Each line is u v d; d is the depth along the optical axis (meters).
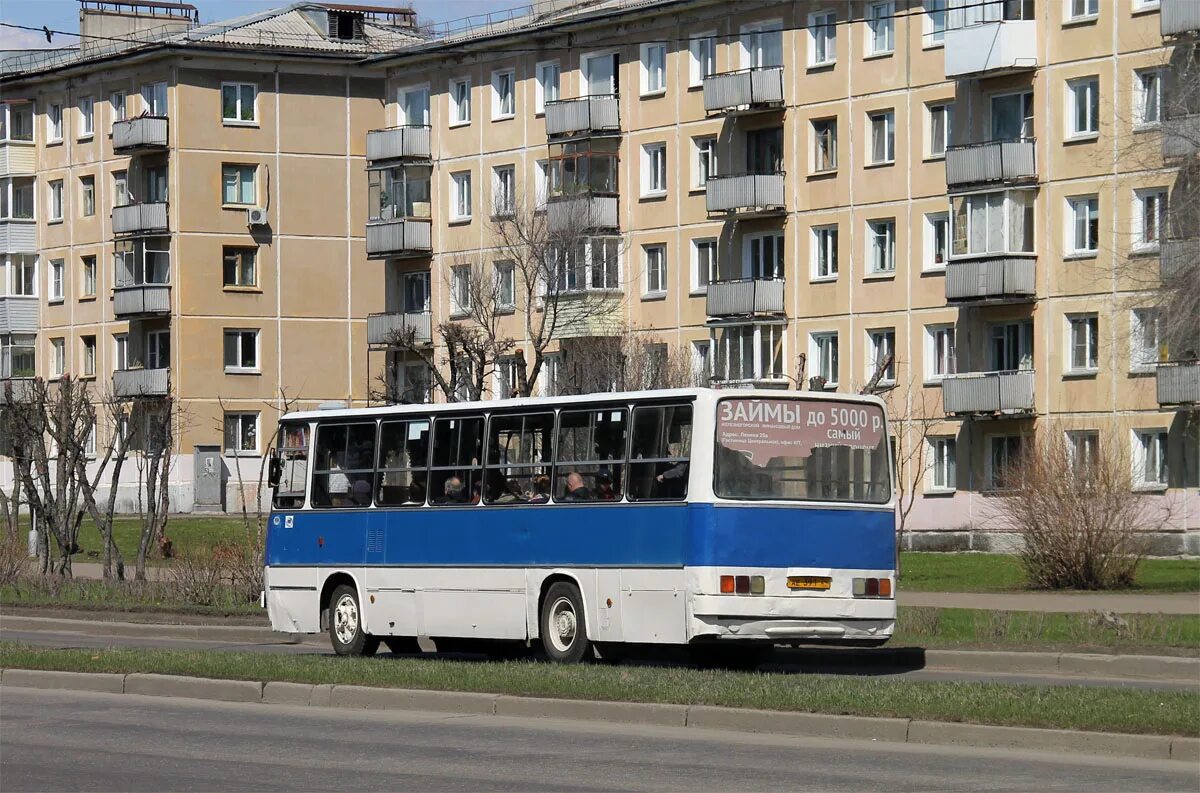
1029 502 37.38
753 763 14.64
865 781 13.62
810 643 22.08
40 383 47.16
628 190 64.38
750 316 60.44
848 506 22.19
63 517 42.50
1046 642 24.41
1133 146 48.03
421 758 15.13
